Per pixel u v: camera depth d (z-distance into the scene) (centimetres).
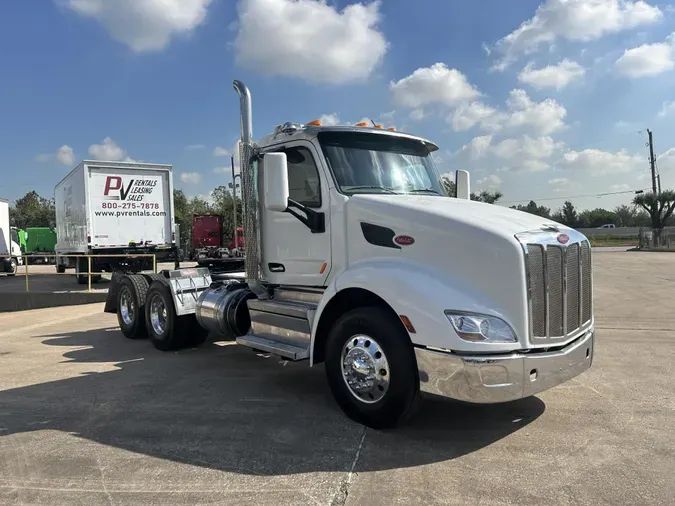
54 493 328
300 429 430
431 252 407
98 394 539
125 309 866
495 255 376
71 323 1077
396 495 319
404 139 545
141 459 376
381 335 405
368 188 494
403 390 396
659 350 712
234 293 632
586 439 404
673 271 2006
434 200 469
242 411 479
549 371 382
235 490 328
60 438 419
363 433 419
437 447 391
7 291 1505
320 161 491
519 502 309
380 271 415
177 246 1820
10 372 643
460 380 365
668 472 346
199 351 754
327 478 343
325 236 488
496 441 401
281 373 620
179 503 313
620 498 313
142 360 698
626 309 1093
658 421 441
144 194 1750
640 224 9506
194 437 416
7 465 371
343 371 440
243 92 559
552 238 397
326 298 451
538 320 379
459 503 309
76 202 1794
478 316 369
